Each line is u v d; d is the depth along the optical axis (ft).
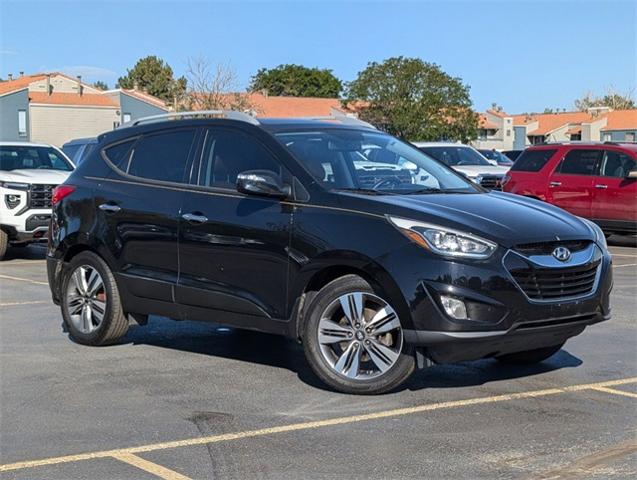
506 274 18.57
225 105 164.55
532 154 57.93
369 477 15.25
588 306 19.70
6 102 221.25
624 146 53.67
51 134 229.45
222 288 22.00
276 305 20.99
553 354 22.68
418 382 21.45
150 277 23.52
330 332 20.26
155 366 23.30
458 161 67.82
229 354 24.67
